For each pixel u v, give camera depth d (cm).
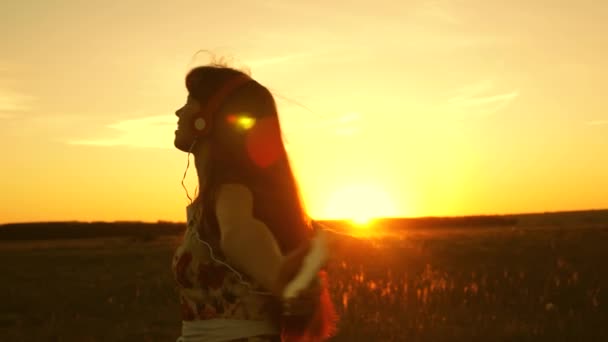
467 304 1108
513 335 849
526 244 2967
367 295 1165
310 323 233
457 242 3250
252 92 240
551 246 2700
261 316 232
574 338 823
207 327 232
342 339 843
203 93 239
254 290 230
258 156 233
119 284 1736
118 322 1123
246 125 234
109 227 7100
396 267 1889
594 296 1084
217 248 230
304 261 208
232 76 242
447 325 937
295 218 240
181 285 238
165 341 961
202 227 232
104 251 3659
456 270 1792
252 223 216
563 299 1149
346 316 966
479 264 1998
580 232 4125
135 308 1272
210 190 228
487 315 988
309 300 206
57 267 2561
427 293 1131
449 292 1173
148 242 4728
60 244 5294
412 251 2427
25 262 2889
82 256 3191
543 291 1227
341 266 1733
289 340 236
